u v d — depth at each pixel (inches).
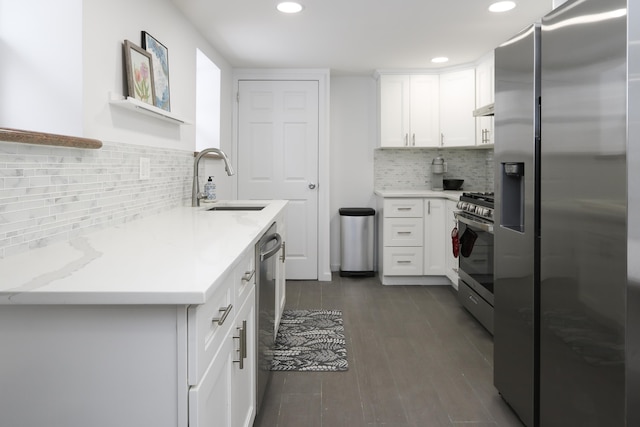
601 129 50.8
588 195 53.4
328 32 129.2
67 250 51.1
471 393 86.4
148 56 85.7
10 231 47.9
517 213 80.0
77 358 35.9
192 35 120.0
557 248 60.4
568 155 57.4
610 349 50.1
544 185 63.5
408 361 101.3
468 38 135.9
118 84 75.9
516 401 74.4
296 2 106.3
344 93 188.9
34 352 35.9
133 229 68.5
